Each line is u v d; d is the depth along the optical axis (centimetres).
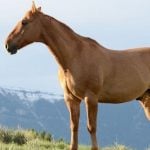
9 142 2373
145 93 1908
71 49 1752
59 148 2312
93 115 1725
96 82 1744
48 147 2292
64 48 1748
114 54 1828
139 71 1847
